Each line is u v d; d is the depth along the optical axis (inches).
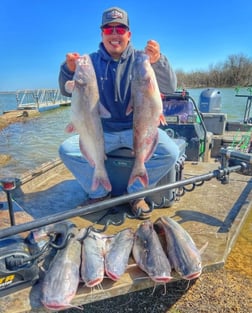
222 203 110.3
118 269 65.3
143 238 72.5
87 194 115.6
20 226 59.7
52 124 705.6
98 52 98.0
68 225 74.3
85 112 85.1
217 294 84.1
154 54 89.2
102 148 88.1
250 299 81.7
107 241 74.2
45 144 480.1
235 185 129.1
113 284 64.6
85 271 63.6
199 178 84.7
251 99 356.2
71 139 106.7
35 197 116.8
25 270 61.8
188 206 107.7
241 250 100.1
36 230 71.4
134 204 97.7
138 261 69.1
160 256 67.5
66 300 58.7
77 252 67.3
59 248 66.8
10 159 387.9
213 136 283.0
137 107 86.2
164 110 201.5
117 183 106.6
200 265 67.2
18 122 749.9
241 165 93.6
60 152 104.6
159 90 94.8
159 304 83.4
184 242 70.2
